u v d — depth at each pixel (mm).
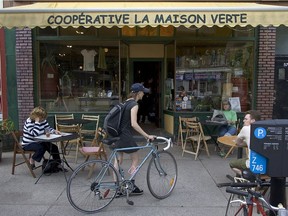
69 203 4582
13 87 8148
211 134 7898
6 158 6934
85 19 5746
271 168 2611
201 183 5422
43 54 8367
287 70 8648
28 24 5781
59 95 8523
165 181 4848
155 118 10117
